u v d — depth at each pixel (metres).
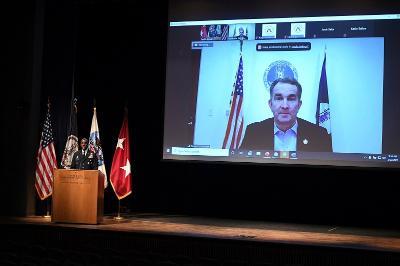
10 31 7.81
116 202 8.27
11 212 7.59
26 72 7.71
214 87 7.61
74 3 8.12
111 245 6.17
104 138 8.28
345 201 7.35
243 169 7.76
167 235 5.96
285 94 7.31
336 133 7.09
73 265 5.55
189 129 7.68
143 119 8.21
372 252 5.30
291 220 7.55
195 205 7.96
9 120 7.72
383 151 6.93
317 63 7.23
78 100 8.30
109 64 8.30
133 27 8.24
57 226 6.39
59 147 7.88
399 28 6.97
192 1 7.77
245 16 7.55
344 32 7.16
